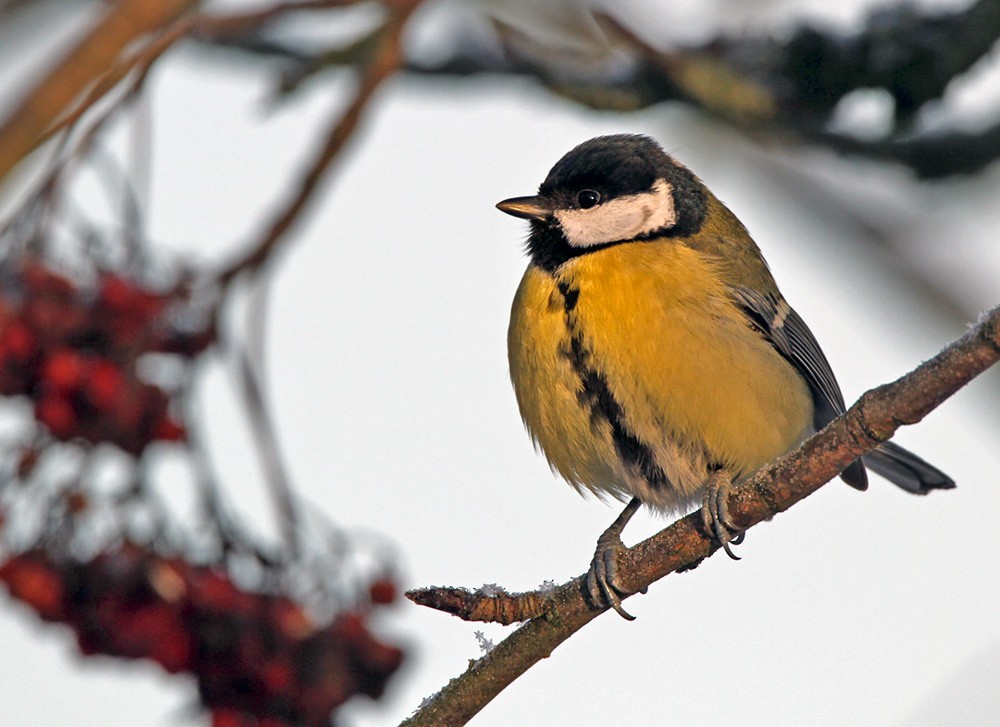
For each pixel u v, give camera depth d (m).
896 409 6.24
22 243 6.68
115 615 6.62
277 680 6.73
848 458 6.46
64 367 6.55
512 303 9.67
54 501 6.72
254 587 6.88
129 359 6.73
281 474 7.04
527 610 6.81
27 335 6.57
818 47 9.04
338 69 8.90
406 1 7.70
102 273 6.83
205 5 6.71
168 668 6.69
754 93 9.02
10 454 6.72
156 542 6.80
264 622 6.73
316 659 6.76
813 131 9.58
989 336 5.89
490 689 6.87
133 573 6.64
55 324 6.61
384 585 7.00
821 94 9.18
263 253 7.24
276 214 7.38
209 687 6.77
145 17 5.25
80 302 6.73
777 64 9.18
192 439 6.90
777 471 6.74
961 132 9.55
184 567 6.75
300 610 6.86
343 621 6.88
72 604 6.63
